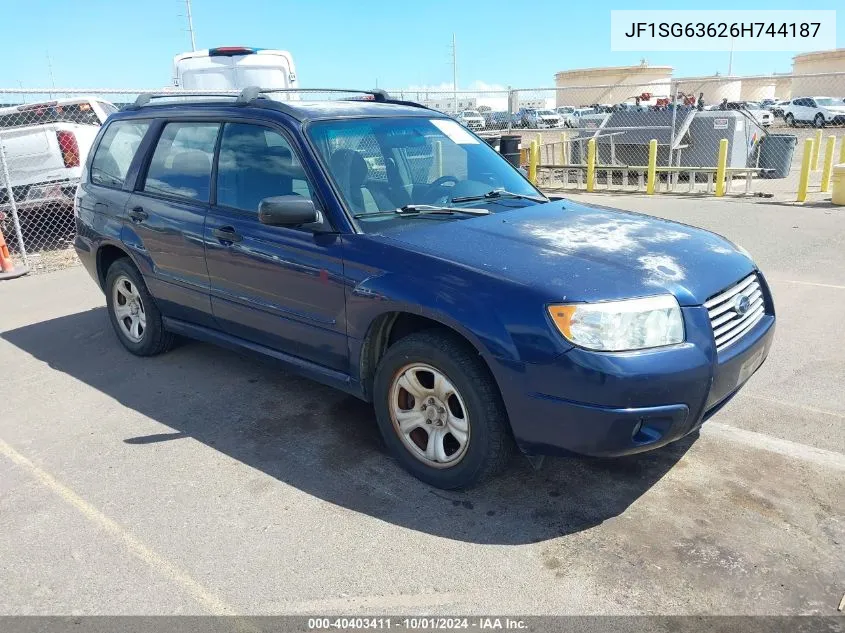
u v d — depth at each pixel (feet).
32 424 13.74
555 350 9.07
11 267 27.61
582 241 10.84
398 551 9.50
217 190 13.79
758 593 8.48
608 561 9.15
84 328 19.97
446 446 11.21
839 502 10.26
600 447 9.21
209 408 14.16
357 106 13.88
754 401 13.70
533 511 10.31
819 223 31.91
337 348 11.73
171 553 9.59
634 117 51.57
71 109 33.12
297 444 12.56
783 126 112.98
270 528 10.08
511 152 35.91
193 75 36.35
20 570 9.33
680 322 9.40
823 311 19.07
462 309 9.66
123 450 12.53
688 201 41.09
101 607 8.61
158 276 15.31
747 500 10.38
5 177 28.27
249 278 12.91
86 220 17.30
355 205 11.62
